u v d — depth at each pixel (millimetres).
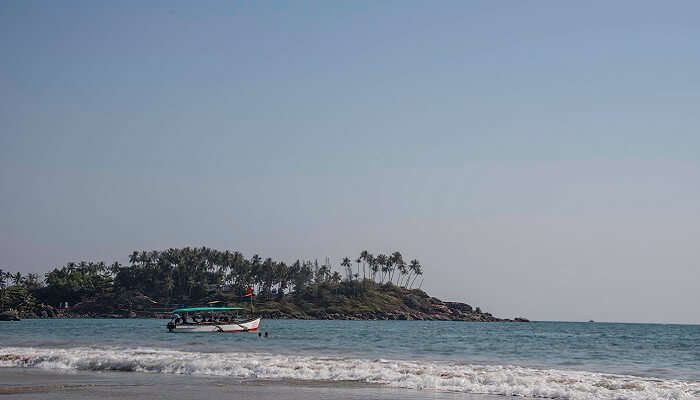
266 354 45656
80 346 53531
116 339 67500
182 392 26484
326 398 25047
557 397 26094
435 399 25109
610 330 162500
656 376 35062
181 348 52594
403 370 33094
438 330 133000
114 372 34000
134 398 24828
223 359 38594
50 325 134625
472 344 68125
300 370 32719
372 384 29328
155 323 159875
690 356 52000
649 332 141750
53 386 28281
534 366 40781
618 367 41156
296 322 198000
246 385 28844
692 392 26750
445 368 34969
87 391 26703
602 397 25578
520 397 26172
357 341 69688
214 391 26844
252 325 95500
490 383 29312
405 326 165750
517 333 121500
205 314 96625
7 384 29016
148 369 35000
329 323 186375
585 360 46969
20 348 48000
